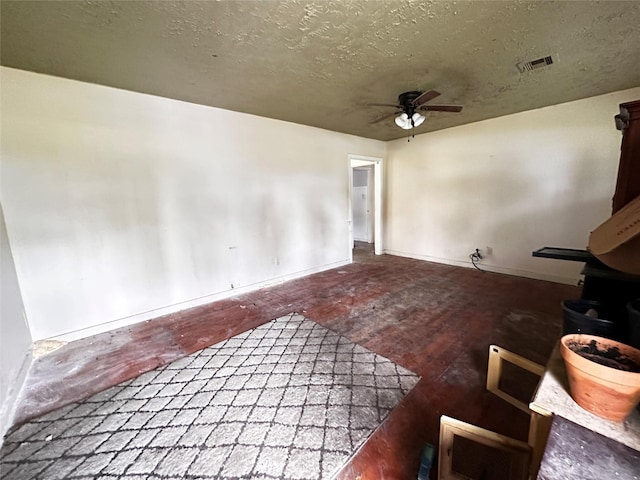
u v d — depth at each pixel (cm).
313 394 174
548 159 360
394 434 144
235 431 147
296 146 409
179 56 204
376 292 356
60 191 238
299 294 357
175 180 301
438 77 252
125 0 144
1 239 200
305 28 173
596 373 75
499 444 98
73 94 239
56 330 243
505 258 418
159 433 147
